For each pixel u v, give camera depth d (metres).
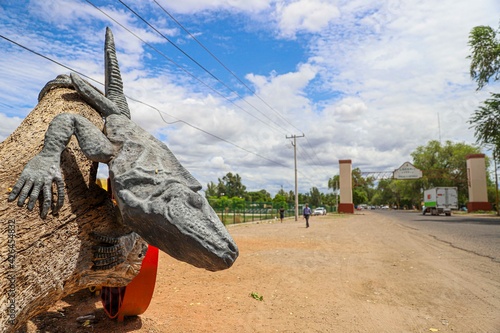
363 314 6.11
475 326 5.54
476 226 23.39
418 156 69.31
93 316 5.37
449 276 8.81
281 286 7.93
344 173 55.94
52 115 3.47
